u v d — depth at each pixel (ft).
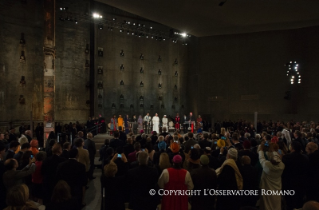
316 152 19.25
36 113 70.69
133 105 91.25
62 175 16.58
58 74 78.95
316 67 83.97
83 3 82.12
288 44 88.38
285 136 37.01
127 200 16.56
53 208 10.59
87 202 24.04
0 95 63.82
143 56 93.66
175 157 14.74
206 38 98.53
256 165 20.04
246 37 93.71
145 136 31.42
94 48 83.71
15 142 22.45
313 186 18.84
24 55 68.95
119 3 59.57
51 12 52.54
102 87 84.89
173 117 98.89
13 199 9.67
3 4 65.05
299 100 86.02
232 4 59.06
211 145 27.53
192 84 100.68
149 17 68.23
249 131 52.95
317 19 69.92
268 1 57.41
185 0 56.95
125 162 17.99
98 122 69.36
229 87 95.20
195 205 15.06
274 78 89.71
